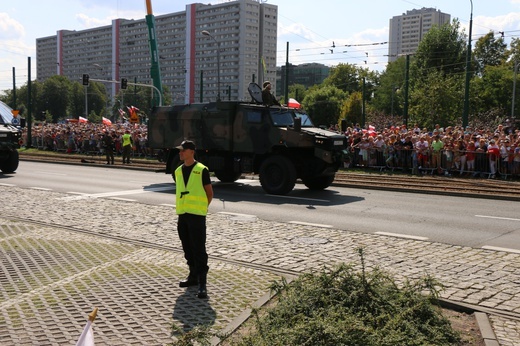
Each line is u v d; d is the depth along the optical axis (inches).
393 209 537.3
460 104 2009.1
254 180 823.7
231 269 303.4
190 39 5610.2
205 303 243.8
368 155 920.3
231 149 691.4
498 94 2728.8
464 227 442.0
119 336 204.8
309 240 383.9
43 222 447.2
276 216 491.5
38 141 1665.8
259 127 665.0
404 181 769.6
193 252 262.2
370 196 639.8
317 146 628.7
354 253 342.6
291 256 335.6
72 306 237.9
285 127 657.6
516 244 376.8
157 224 440.5
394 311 194.1
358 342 161.9
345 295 200.7
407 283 219.3
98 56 6446.9
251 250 351.3
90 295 253.0
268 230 422.0
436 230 427.8
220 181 805.9
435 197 633.6
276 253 343.3
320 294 200.7
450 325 199.5
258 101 704.4
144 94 5118.1
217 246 362.9
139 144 1248.2
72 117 5388.8
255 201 589.6
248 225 443.8
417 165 851.4
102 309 234.4
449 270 304.5
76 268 301.1
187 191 267.3
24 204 549.0
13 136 892.0
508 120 1670.8
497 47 3565.5
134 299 248.1
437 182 749.9
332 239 388.5
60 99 5206.7
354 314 189.8
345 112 2947.8
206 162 719.7
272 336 171.2
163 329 212.2
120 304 241.0
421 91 1926.7
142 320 221.8
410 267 310.2
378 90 4084.6
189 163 273.1
